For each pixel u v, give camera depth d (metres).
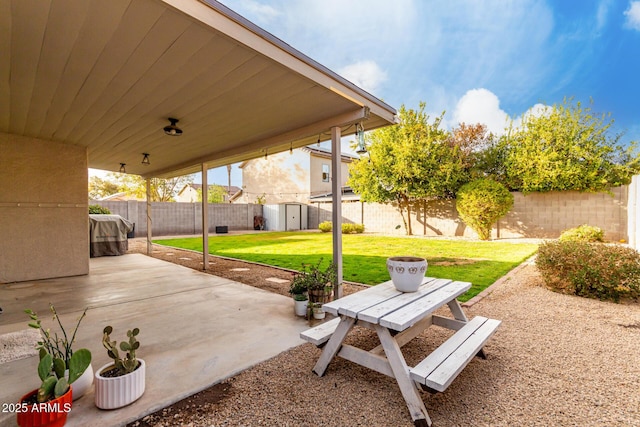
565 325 3.12
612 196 9.51
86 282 5.23
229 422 1.72
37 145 5.40
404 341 2.43
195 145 5.49
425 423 1.65
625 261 3.84
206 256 6.45
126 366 1.90
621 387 2.03
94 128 4.57
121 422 1.70
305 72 2.81
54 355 1.93
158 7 1.91
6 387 2.07
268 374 2.23
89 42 2.29
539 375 2.19
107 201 13.38
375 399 1.94
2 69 2.69
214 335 2.93
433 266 6.04
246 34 2.32
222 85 3.00
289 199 19.53
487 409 1.82
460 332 2.29
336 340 2.13
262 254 8.19
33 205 5.41
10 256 5.22
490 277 5.12
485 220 10.63
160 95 3.26
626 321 3.22
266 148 5.17
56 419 1.59
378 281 5.05
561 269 4.27
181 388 2.03
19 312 3.66
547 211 10.50
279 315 3.49
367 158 12.77
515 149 10.77
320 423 1.71
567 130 9.77
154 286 4.91
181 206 15.48
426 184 11.70
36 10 1.91
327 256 7.66
